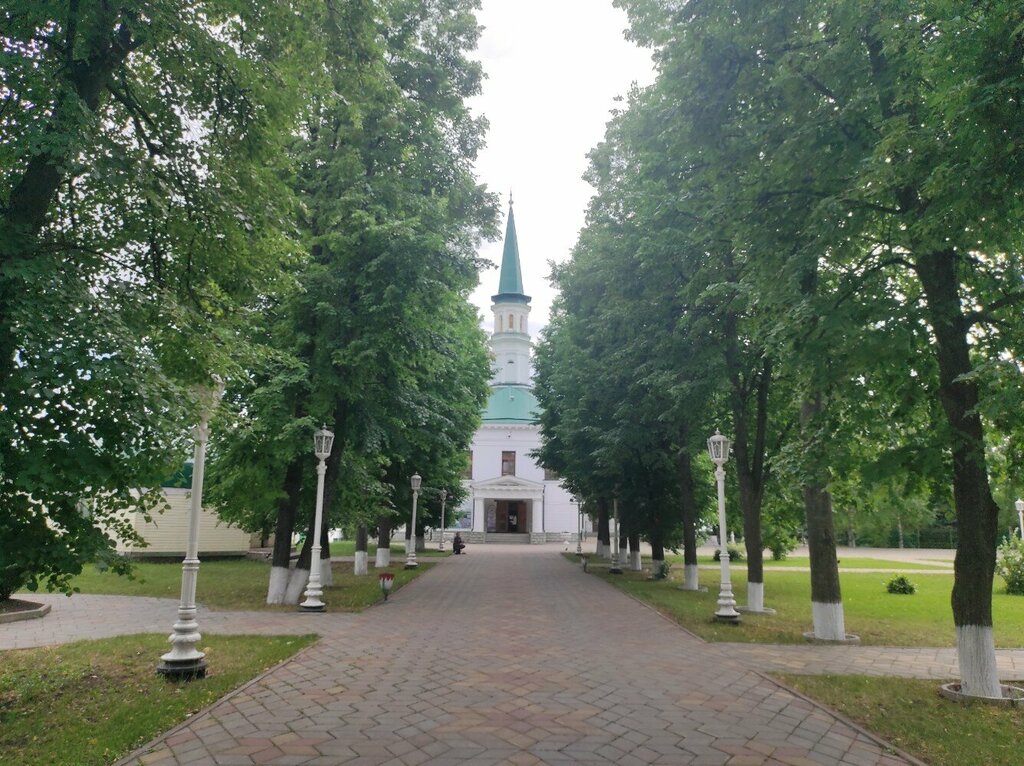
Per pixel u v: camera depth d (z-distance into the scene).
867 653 10.45
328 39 9.24
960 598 8.04
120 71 7.91
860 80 8.80
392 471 25.45
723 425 18.31
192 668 7.94
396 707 6.91
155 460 6.85
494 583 21.17
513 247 68.50
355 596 17.00
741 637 11.69
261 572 23.58
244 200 8.63
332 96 9.58
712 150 10.23
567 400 25.72
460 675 8.37
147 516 7.55
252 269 9.14
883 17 7.87
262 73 8.84
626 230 17.52
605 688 7.81
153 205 7.43
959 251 8.25
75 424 6.21
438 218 15.00
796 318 8.37
